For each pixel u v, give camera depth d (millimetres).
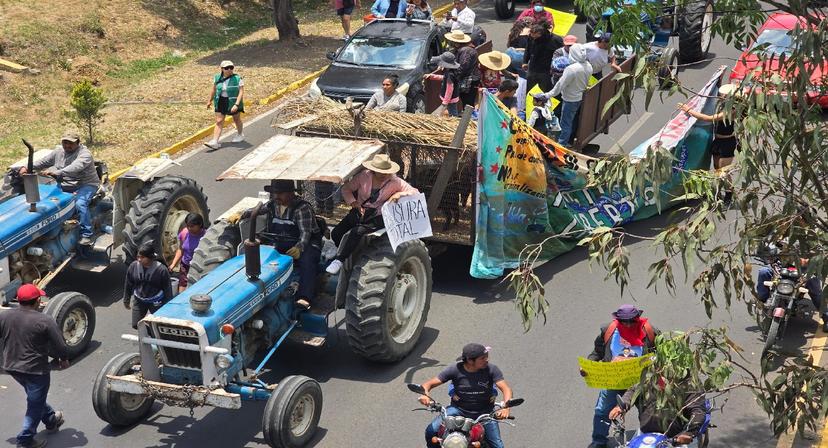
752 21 7352
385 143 11531
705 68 20531
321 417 9336
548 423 9180
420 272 10453
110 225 12336
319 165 9711
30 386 8711
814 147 6629
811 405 7004
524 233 12211
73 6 24125
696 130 13656
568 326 11039
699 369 7098
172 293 10211
